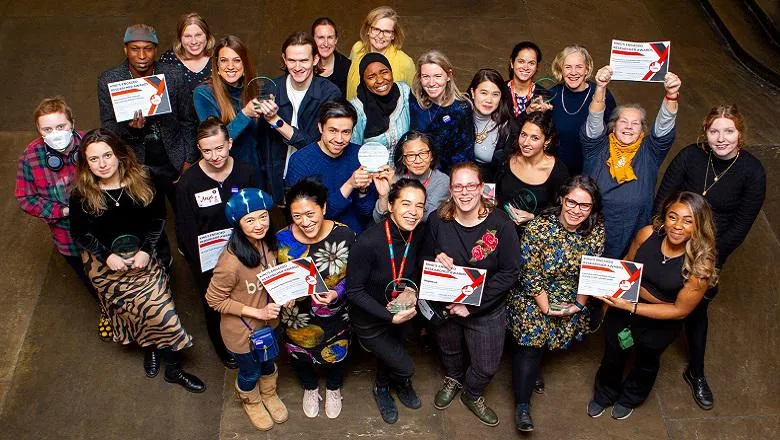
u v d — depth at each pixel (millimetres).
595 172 4332
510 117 4520
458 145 4512
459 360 4273
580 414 4402
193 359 4664
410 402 4398
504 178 4332
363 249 3662
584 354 4734
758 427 4352
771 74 6879
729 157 4008
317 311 3822
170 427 4285
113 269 4004
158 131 4688
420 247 3832
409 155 3959
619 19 7715
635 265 3771
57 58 7004
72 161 4219
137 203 4004
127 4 7707
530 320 4035
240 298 3766
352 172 4211
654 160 4281
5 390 4434
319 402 4402
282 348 4734
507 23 7629
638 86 6812
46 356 4633
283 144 4629
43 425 4258
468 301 3789
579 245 3859
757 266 5301
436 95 4336
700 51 7301
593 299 4527
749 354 4750
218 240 4039
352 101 4445
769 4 7414
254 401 4234
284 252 3756
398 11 7734
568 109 4754
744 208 4070
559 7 7855
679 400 4488
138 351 4688
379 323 3898
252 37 7320
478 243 3740
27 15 7480
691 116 6512
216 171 4070
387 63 4281
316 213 3576
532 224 3906
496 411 4402
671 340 3988
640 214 4324
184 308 4980
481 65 7090
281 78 4648
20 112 6402
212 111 4508
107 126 4594
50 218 4273
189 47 4699
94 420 4297
